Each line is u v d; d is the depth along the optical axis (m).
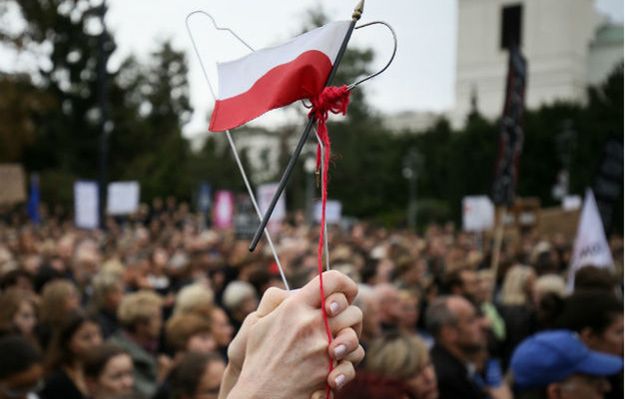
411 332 4.95
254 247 1.15
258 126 33.31
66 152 34.69
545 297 4.05
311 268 5.98
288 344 1.10
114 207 15.72
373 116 39.03
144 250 9.88
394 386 2.73
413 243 15.45
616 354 3.09
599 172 5.49
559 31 59.31
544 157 42.16
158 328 4.83
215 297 7.48
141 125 35.50
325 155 1.14
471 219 17.62
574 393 2.80
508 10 61.75
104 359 3.52
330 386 1.10
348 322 1.12
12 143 27.38
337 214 22.02
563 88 58.72
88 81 34.44
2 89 26.70
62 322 3.84
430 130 53.06
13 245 11.05
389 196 50.75
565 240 18.62
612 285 3.87
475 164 43.41
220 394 1.27
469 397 3.90
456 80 64.31
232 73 1.35
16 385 3.22
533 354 2.86
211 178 39.31
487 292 6.57
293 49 1.27
